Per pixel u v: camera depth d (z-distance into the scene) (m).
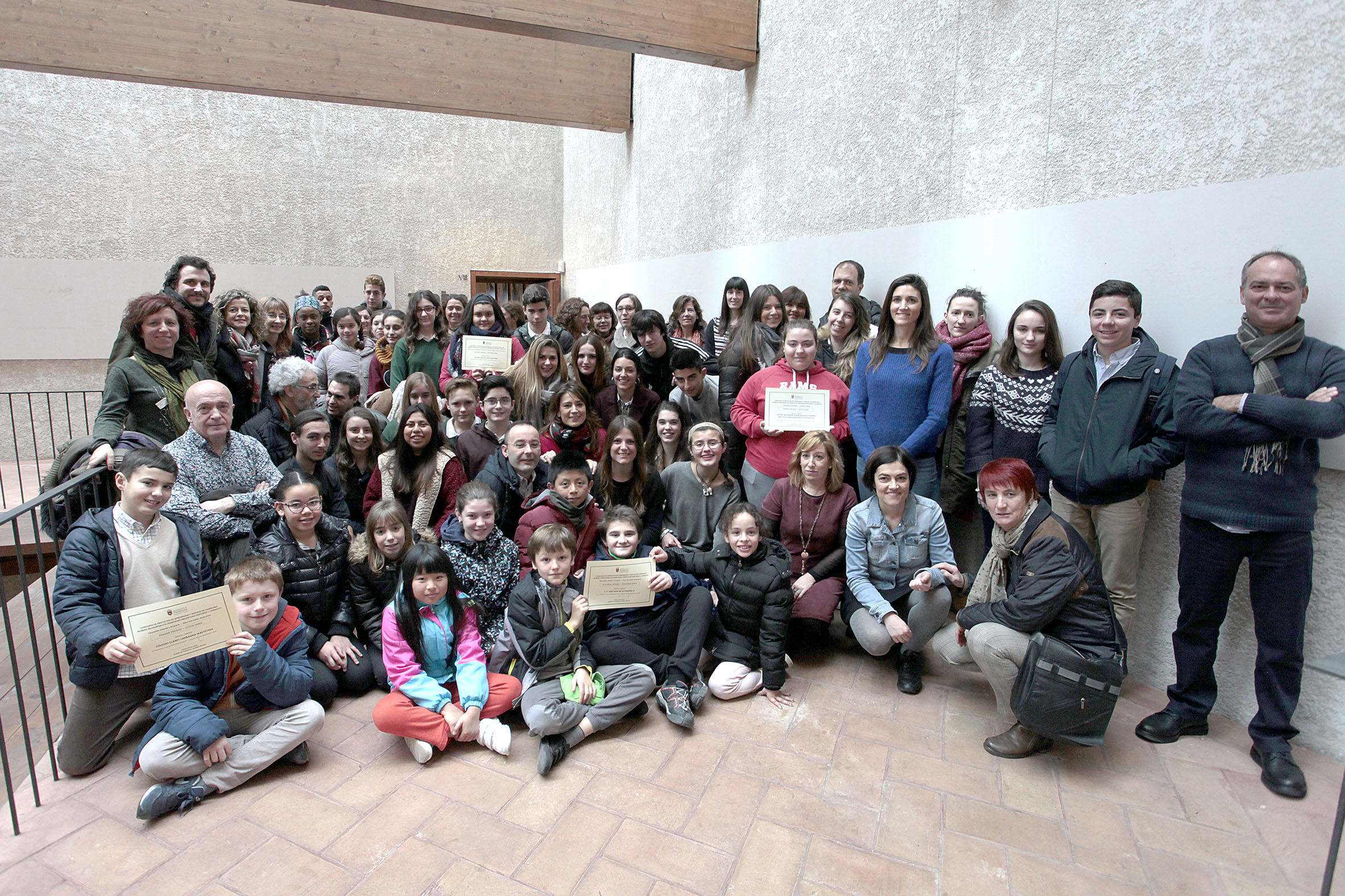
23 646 3.32
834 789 2.21
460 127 8.53
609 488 3.23
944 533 2.88
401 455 3.21
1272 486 2.19
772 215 4.88
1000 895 1.80
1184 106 2.53
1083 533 2.85
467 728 2.38
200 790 2.13
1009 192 3.19
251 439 2.96
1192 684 2.49
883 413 3.23
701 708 2.70
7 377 6.56
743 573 2.80
